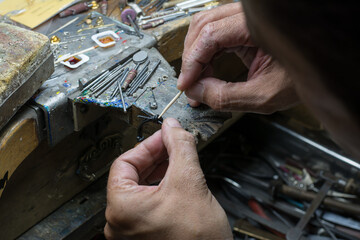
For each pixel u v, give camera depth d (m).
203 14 1.06
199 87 0.97
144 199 0.82
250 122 1.94
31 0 1.45
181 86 0.96
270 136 1.92
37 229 1.30
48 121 1.05
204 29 0.96
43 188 1.27
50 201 1.32
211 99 0.96
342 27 0.26
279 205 1.70
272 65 0.96
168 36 1.35
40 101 1.03
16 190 1.19
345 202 1.64
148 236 0.82
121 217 0.83
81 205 1.37
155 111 0.99
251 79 0.98
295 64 0.30
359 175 1.71
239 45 0.97
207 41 0.95
